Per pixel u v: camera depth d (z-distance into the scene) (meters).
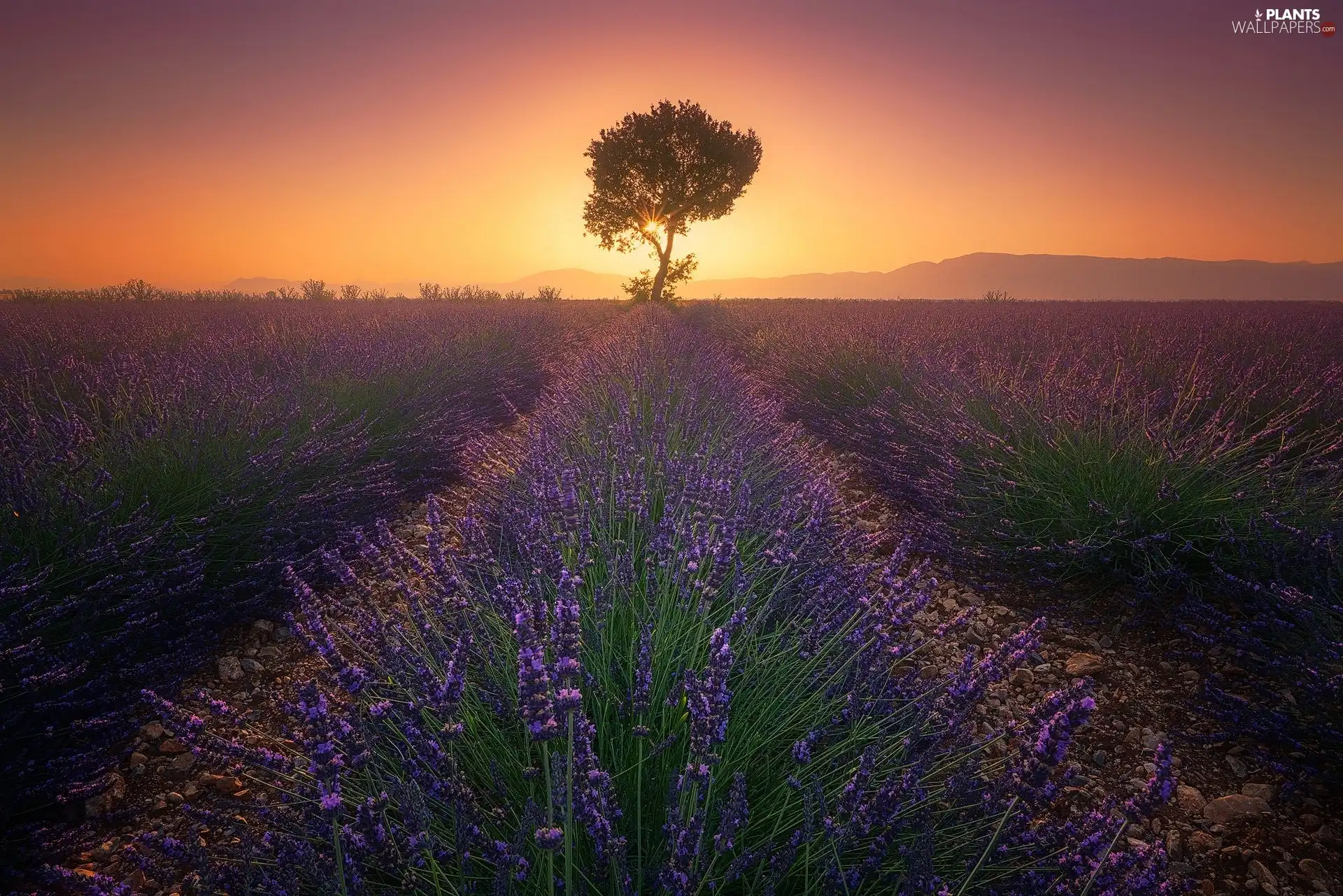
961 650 3.40
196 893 1.91
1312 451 4.95
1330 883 2.07
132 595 3.02
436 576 2.45
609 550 3.01
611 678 2.25
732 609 2.79
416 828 1.59
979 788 1.87
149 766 2.45
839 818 1.63
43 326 10.47
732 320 19.28
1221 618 3.31
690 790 1.66
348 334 10.04
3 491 3.09
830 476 5.02
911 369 7.73
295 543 3.82
